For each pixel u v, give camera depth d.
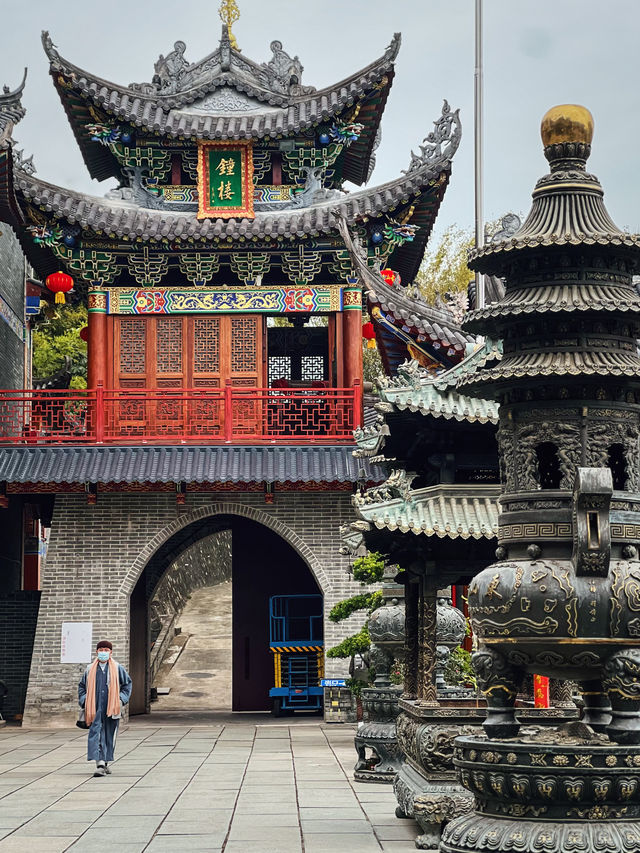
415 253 32.75
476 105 25.55
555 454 9.59
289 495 27.95
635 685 8.58
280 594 31.33
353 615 27.48
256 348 28.89
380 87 29.38
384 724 17.25
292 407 30.31
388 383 13.18
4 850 12.11
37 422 29.55
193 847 12.23
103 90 29.03
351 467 26.64
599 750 8.48
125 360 28.86
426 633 12.69
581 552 8.62
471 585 9.23
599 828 8.56
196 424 28.42
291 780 17.50
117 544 27.64
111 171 32.41
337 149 29.83
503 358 9.80
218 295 28.95
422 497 12.90
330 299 28.94
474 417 12.83
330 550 27.73
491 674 9.05
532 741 8.91
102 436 27.25
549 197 9.81
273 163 29.83
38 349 48.56
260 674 31.28
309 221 28.11
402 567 13.62
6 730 26.34
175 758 20.64
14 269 33.66
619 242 9.35
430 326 19.89
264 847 12.21
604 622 8.60
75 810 14.77
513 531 9.19
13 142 24.17
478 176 25.23
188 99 29.67
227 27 30.31
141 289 28.95
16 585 35.25
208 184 29.33
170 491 27.77
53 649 27.16
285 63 30.22
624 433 9.38
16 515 35.06
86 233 28.39
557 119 9.89
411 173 28.70
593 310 9.22
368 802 15.27
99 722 18.31
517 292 9.70
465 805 11.78
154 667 39.66
